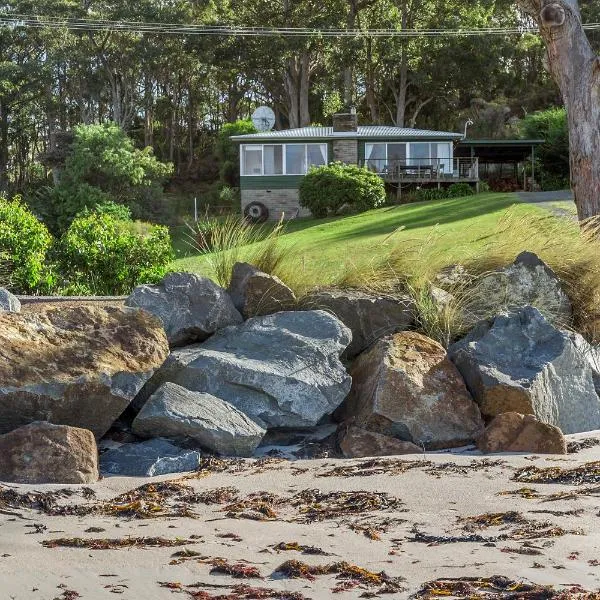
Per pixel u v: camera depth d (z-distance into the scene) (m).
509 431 8.95
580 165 17.89
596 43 84.38
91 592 4.96
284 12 81.81
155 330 9.41
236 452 8.83
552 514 6.45
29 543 5.94
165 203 62.06
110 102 97.00
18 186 92.12
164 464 8.20
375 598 4.84
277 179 57.03
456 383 9.61
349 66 80.75
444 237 13.85
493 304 11.64
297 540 5.97
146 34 84.69
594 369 10.73
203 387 9.32
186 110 101.88
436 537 5.95
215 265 12.49
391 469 8.12
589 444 9.11
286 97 91.88
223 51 83.25
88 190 58.38
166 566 5.41
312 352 9.76
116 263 18.91
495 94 91.25
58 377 8.42
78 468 7.74
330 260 12.95
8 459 7.67
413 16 83.25
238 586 5.05
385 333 10.98
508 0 84.06
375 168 57.09
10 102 91.56
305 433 9.52
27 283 17.09
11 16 86.38
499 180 63.44
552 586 4.93
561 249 12.75
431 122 95.00
